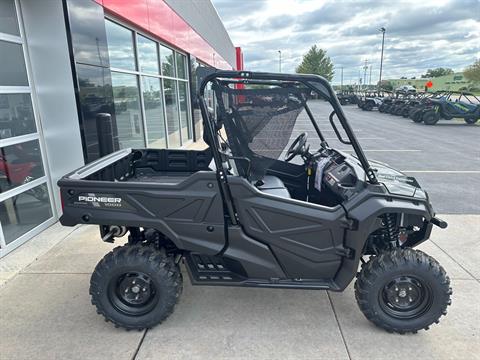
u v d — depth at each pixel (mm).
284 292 3184
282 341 2557
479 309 2900
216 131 2568
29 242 4191
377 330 2674
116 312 2641
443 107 17906
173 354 2436
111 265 2555
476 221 4727
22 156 4320
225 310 2924
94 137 5012
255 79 2432
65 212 2586
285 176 3504
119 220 2547
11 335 2621
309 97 2416
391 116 24328
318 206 2533
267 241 2586
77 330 2680
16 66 4266
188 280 3369
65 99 4664
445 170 7953
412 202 2494
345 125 2434
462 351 2455
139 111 7426
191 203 2525
